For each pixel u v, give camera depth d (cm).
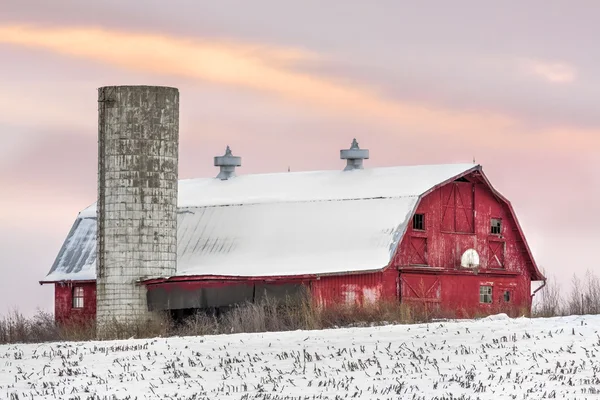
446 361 6316
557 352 6381
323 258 9900
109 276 9725
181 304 9525
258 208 10794
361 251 9806
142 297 9694
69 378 6419
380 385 5881
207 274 10006
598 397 5444
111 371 6512
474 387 5744
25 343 8331
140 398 5856
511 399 5462
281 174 11475
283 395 5769
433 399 5525
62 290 11062
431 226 10094
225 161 11844
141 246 9725
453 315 8912
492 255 10512
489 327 7138
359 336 7044
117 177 9762
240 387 5988
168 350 6969
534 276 10812
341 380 6019
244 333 7719
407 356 6469
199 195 11450
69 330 9156
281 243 10300
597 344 6500
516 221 10612
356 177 10812
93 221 11538
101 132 9856
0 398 6009
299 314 8744
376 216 10025
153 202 9775
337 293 9462
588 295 8962
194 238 10844
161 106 9831
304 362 6450
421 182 10219
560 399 5428
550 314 8875
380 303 8844
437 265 10075
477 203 10450
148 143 9788
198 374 6319
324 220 10288
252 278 9325
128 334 8850
